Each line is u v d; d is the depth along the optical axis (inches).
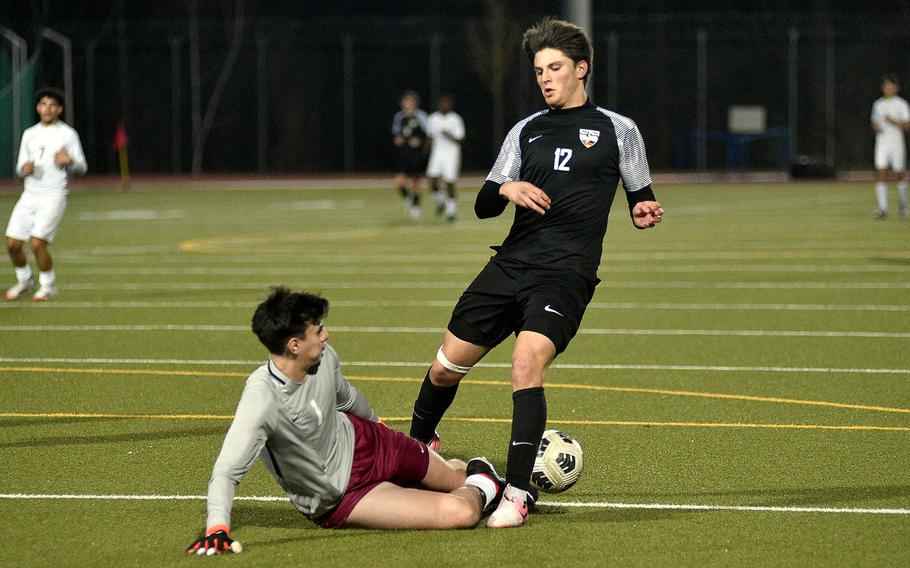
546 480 724.0
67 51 5310.0
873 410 998.4
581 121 742.5
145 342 1348.4
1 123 4884.4
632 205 749.9
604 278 1902.1
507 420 978.1
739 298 1672.0
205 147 5580.7
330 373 664.4
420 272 1990.7
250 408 639.1
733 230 2751.0
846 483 783.1
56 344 1333.7
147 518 718.5
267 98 5585.6
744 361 1219.2
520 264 738.8
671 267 2043.6
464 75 5570.9
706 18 5462.6
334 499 669.9
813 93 5428.2
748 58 5447.8
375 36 5565.9
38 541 676.1
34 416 992.2
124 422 971.9
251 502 751.7
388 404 1040.2
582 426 951.6
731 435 918.4
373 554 648.4
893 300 1640.0
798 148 5447.8
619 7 5718.5
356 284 1843.0
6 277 1972.2
